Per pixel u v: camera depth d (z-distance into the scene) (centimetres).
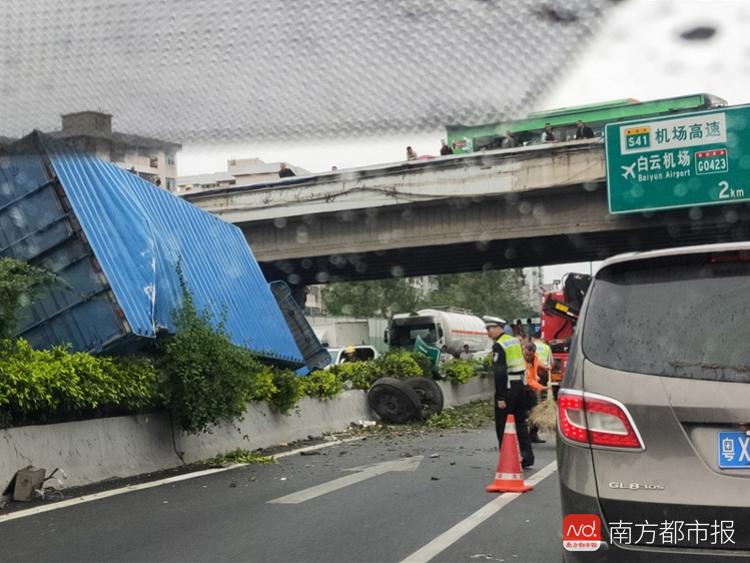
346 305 5475
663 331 383
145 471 1050
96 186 1220
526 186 2534
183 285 1247
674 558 353
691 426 363
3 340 905
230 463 1167
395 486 934
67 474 916
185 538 656
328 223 2983
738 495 349
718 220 2558
